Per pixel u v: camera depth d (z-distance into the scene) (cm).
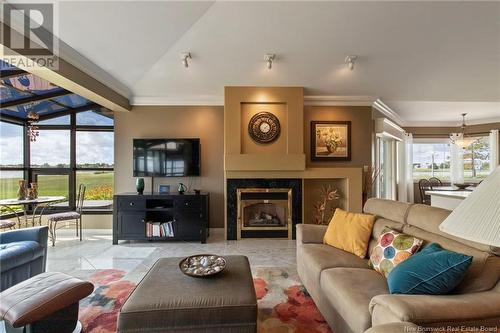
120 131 452
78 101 451
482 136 673
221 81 404
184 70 370
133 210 400
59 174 466
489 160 662
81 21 249
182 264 192
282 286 253
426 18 263
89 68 327
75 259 330
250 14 257
